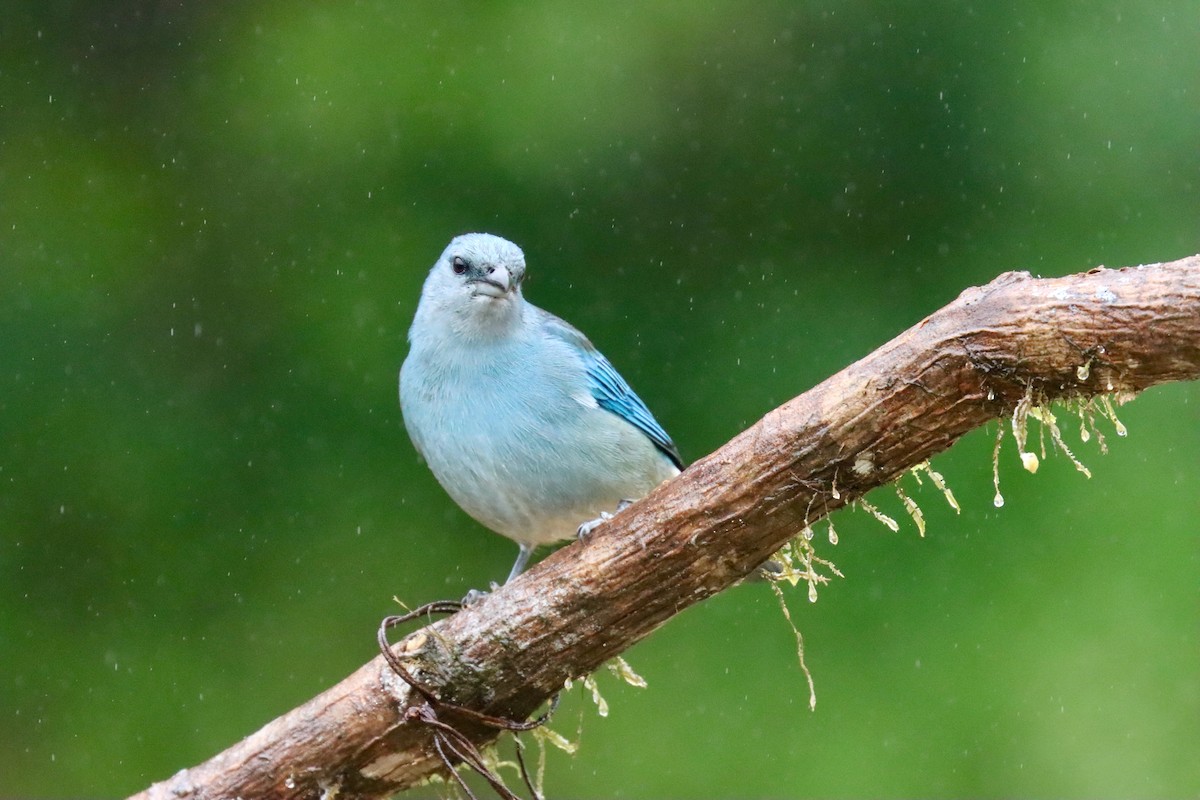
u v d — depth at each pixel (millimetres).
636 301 13320
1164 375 5188
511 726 6090
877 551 12555
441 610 6418
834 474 5664
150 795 6254
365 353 13125
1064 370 5281
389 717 6121
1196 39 13141
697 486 5809
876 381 5520
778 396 13102
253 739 6258
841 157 13547
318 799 6246
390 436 13102
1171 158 13086
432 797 12211
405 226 13297
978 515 12516
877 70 13547
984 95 13406
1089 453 12602
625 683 12602
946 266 13273
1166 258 12883
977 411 5488
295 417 13086
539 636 6043
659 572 5902
